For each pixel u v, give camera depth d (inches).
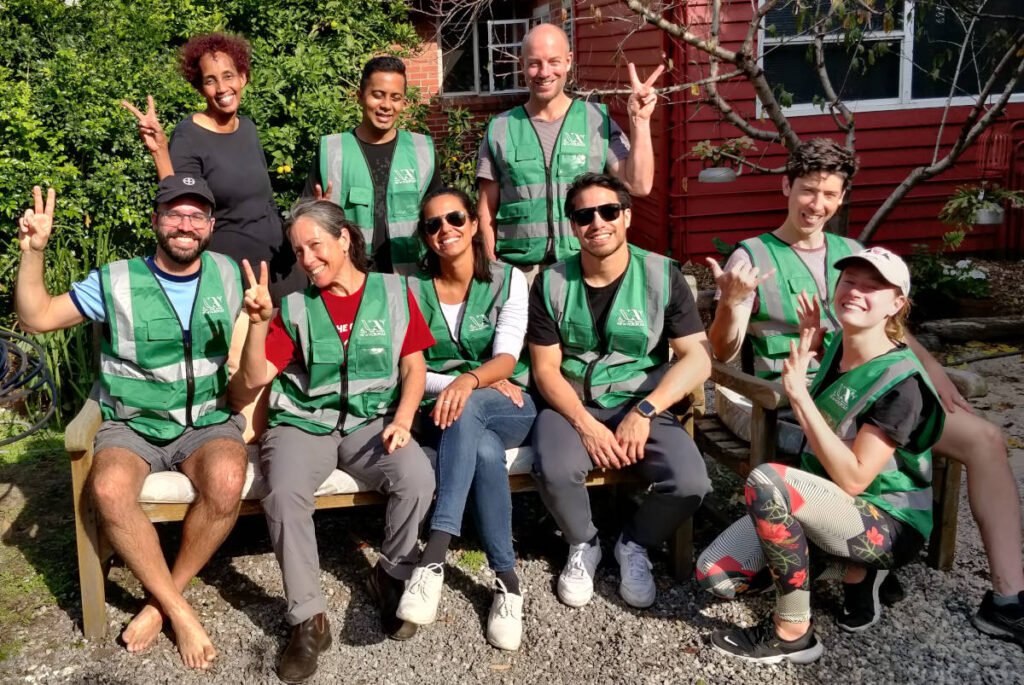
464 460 132.3
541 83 160.4
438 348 145.6
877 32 310.0
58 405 203.3
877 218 259.1
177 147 163.0
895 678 122.6
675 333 141.8
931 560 147.9
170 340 129.5
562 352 146.2
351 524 163.3
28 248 124.6
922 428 121.5
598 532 159.8
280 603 139.9
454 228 138.6
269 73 281.9
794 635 125.1
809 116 322.3
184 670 125.3
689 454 136.5
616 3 376.8
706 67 313.1
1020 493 169.2
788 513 119.3
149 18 271.4
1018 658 125.9
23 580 145.5
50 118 239.6
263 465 132.6
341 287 134.2
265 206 170.4
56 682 122.6
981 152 325.7
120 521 123.7
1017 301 285.4
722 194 327.0
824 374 129.1
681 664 126.5
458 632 133.9
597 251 137.4
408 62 442.3
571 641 132.0
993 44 259.4
